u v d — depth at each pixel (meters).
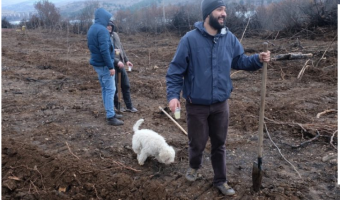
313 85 8.58
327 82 8.76
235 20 20.33
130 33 24.58
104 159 4.56
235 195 3.72
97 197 3.79
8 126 5.89
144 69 11.41
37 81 9.72
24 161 4.45
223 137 3.58
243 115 6.18
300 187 3.84
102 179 4.00
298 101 7.16
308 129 5.38
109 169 4.27
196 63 3.30
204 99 3.34
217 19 3.16
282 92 8.07
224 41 3.32
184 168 4.32
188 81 3.41
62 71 11.16
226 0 22.44
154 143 4.19
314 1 17.45
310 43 15.04
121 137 5.36
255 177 3.68
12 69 11.46
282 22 18.62
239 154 4.72
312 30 17.25
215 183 3.80
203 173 4.18
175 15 24.02
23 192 3.91
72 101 7.53
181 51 3.31
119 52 6.19
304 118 6.00
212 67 3.29
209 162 4.46
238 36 19.45
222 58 3.31
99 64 5.52
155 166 4.38
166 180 4.05
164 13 24.03
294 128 5.54
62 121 6.15
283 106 6.70
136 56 14.32
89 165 4.33
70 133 5.53
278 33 17.77
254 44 16.52
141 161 4.34
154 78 10.02
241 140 5.16
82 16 27.92
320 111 6.51
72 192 3.89
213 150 3.70
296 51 13.05
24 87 9.02
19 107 7.05
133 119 6.22
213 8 3.13
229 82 3.44
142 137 4.30
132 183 3.92
